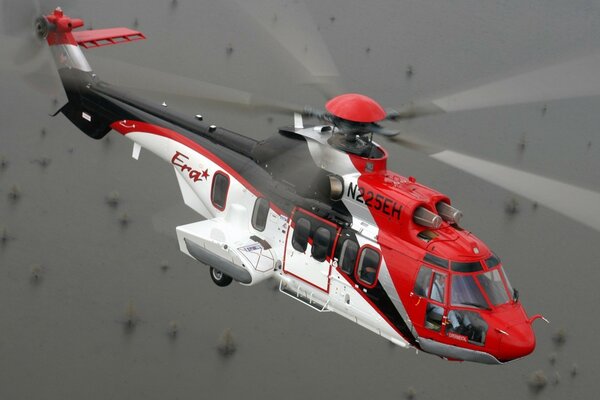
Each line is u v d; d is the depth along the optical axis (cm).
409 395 2725
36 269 3088
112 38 2734
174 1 4384
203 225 2248
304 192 2059
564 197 1905
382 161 1970
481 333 1809
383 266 1895
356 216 1959
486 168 1866
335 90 2027
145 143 2492
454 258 1830
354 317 1980
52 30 2689
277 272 2120
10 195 3416
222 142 2302
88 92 2636
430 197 1898
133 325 2908
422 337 1864
